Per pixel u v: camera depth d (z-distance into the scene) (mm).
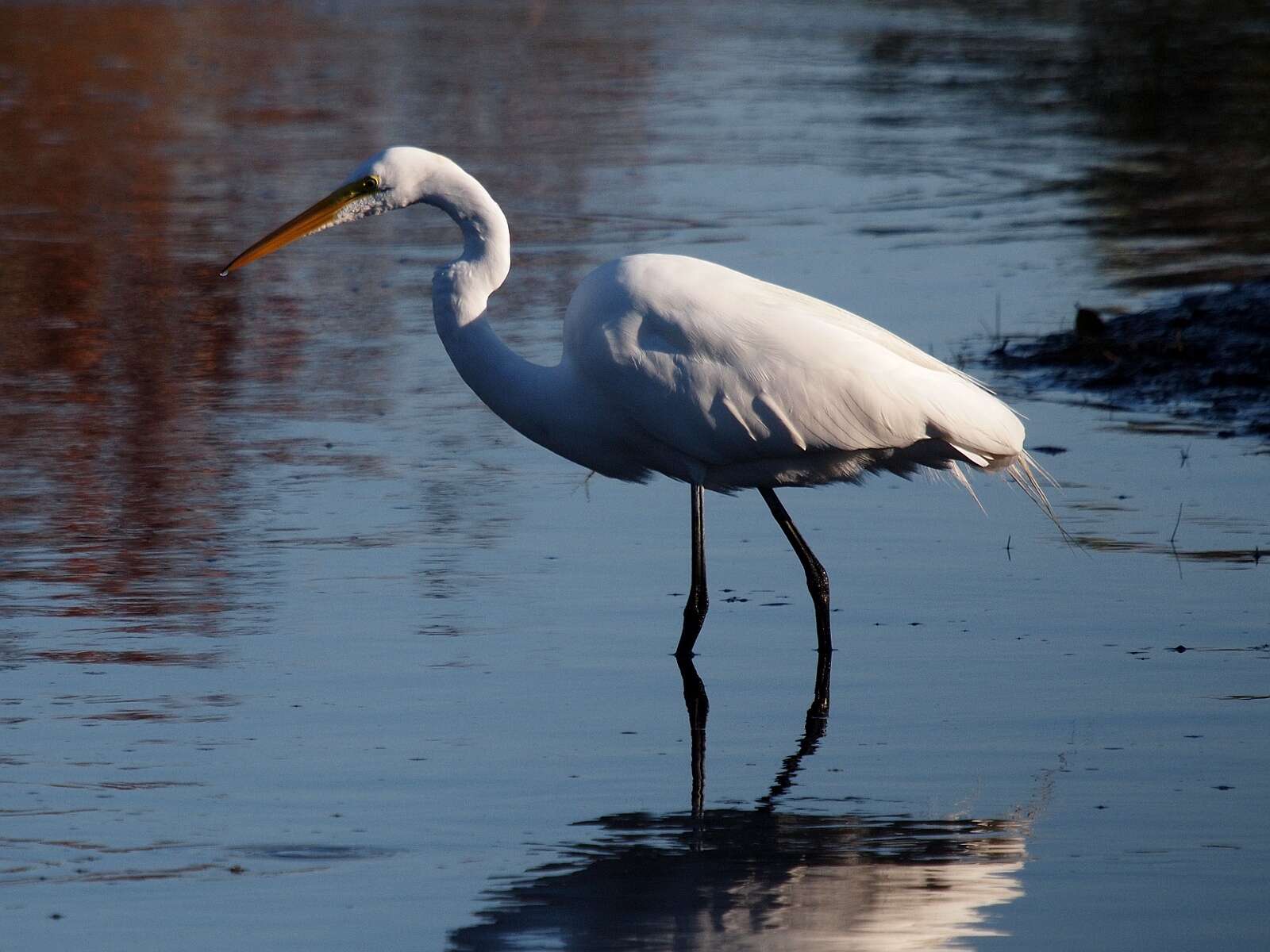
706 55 42250
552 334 17078
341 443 14242
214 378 16172
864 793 7973
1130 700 9156
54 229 22453
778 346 9867
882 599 10891
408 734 8688
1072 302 18781
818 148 29094
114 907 6820
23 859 7250
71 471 13297
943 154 28703
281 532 11984
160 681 9352
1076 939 6555
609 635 10234
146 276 20156
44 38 42781
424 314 18734
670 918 6719
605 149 28703
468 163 27203
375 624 10305
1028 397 15633
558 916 6746
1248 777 8109
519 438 14555
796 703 9203
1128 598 10766
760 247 21438
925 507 12844
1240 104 33938
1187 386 15727
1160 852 7305
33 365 16516
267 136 29531
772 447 9922
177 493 12812
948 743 8602
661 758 8422
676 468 10406
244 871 7145
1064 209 24188
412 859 7258
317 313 18734
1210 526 12094
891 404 9836
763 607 10789
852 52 42938
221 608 10531
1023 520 12398
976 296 19141
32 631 10086
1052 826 7578
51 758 8320
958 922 6688
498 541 11930
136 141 29031
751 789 8016
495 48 42969
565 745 8586
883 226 22969
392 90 35375
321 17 49312
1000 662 9758
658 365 9914
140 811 7734
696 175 26516
